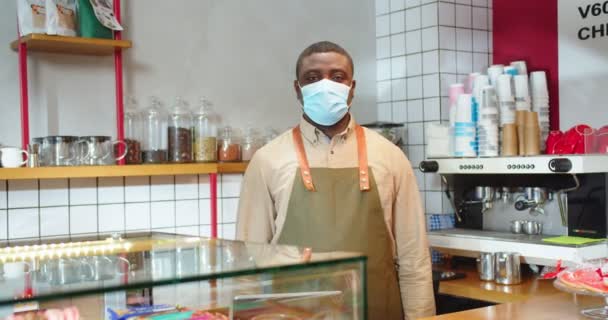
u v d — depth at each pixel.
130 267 1.37
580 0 3.40
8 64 2.84
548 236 2.99
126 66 3.12
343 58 2.31
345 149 2.32
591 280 1.99
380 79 3.99
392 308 2.29
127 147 2.95
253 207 2.40
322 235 2.24
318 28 3.79
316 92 2.23
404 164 2.37
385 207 2.30
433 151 3.32
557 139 3.05
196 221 3.33
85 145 2.81
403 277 2.37
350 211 2.25
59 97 2.95
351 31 3.93
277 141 2.42
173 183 3.26
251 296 1.42
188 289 1.44
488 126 3.12
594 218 2.85
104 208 3.05
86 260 1.47
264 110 3.57
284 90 3.65
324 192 2.27
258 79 3.55
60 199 2.94
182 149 3.06
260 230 2.39
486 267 3.02
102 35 2.80
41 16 2.69
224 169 3.22
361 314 1.47
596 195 2.84
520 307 2.15
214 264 1.38
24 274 1.31
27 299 1.12
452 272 3.20
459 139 3.18
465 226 3.41
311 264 1.40
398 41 3.88
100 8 2.81
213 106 3.39
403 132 3.83
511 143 3.04
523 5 3.70
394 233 2.39
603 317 1.96
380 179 2.29
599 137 2.92
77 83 3.00
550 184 3.01
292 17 3.68
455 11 3.71
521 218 3.15
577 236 2.91
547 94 3.41
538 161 2.81
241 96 3.49
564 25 3.49
